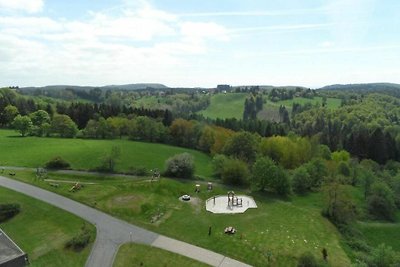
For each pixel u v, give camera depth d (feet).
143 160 390.42
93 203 266.57
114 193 293.43
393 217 297.94
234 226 249.14
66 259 193.67
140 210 263.70
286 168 399.24
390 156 469.16
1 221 233.35
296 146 405.39
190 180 351.25
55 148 419.54
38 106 627.05
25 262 185.68
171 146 485.56
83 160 375.04
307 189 343.67
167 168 357.20
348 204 287.07
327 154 428.56
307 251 218.59
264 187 334.85
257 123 573.33
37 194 278.26
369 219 291.79
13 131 549.95
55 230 223.71
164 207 274.98
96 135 512.63
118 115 575.38
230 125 574.15
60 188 296.51
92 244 208.54
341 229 264.52
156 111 605.31
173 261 195.31
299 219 270.67
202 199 301.84
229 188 334.24
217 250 211.20
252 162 384.47
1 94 654.94
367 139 473.26
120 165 368.89
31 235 217.15
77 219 238.48
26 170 340.80
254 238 232.32
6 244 196.85
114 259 193.67
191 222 250.98
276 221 263.70
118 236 219.20
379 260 191.01
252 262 201.46
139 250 203.92
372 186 318.45
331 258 214.28
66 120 510.99
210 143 460.96
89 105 606.55
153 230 230.07
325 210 284.82
